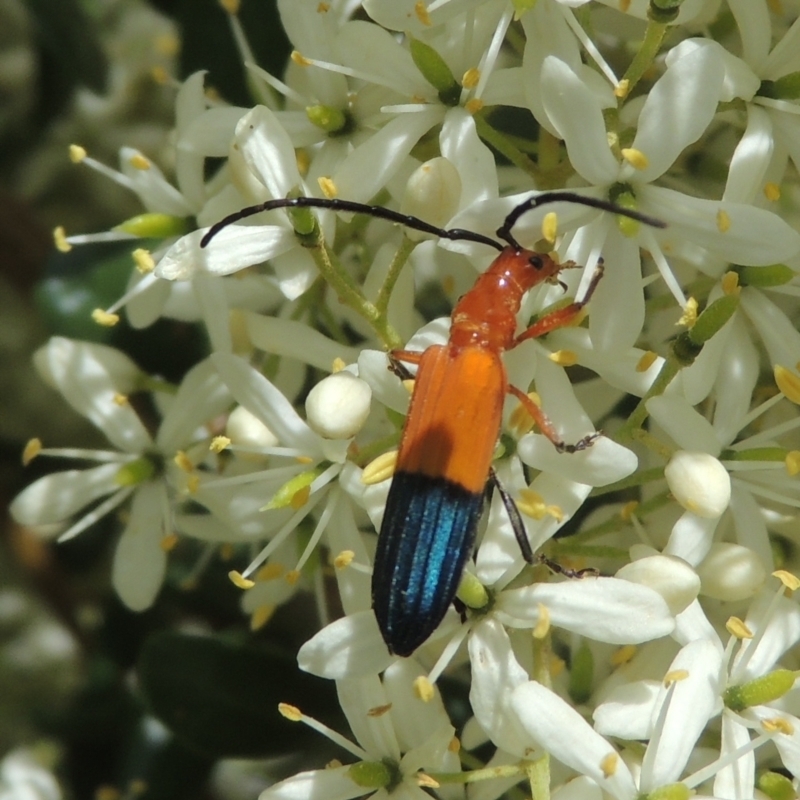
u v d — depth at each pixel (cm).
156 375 11
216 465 11
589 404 10
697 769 10
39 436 12
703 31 10
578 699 10
